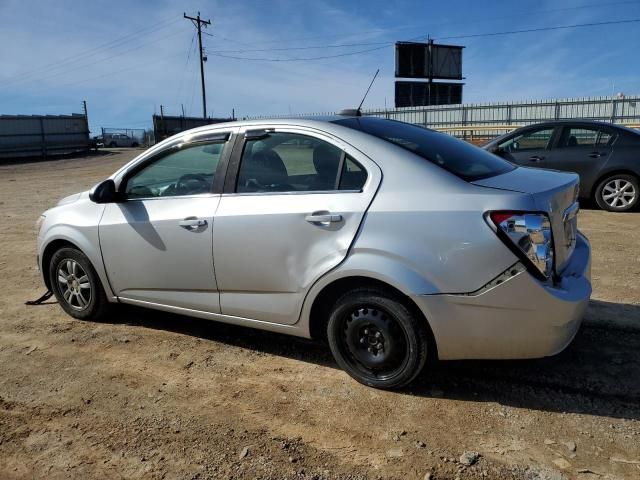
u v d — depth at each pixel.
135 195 4.29
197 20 44.94
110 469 2.76
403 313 3.17
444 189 3.09
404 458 2.76
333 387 3.47
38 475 2.73
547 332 2.98
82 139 41.84
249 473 2.69
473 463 2.71
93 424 3.15
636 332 4.11
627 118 29.97
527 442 2.85
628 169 8.60
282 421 3.12
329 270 3.30
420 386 3.43
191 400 3.38
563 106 31.77
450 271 2.99
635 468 2.63
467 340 3.05
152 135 52.28
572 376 3.51
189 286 3.96
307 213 3.37
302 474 2.67
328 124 3.59
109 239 4.27
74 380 3.68
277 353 4.00
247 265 3.63
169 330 4.49
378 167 3.28
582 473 2.61
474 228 2.94
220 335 4.36
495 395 3.31
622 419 3.03
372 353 3.37
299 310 3.50
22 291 5.69
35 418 3.23
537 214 2.91
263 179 3.66
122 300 4.39
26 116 37.56
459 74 47.84
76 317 4.77
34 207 12.05
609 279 5.36
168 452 2.88
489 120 34.16
